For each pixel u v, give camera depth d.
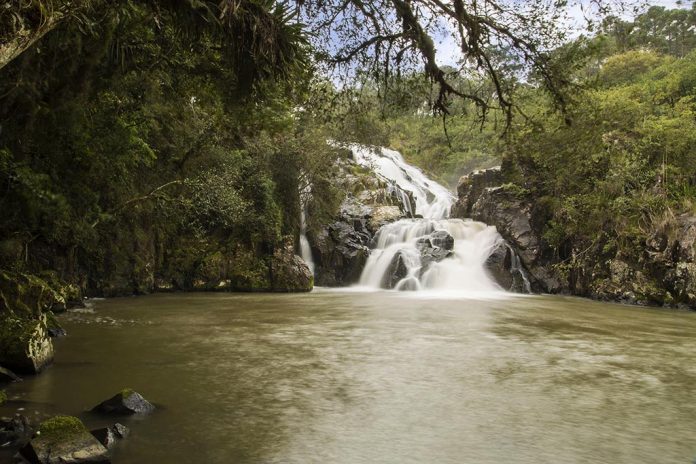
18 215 12.94
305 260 31.55
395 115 11.93
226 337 12.50
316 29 10.28
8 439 5.54
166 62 13.22
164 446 5.59
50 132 12.32
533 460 5.48
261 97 10.36
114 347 11.02
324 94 11.91
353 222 32.75
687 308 22.89
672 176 26.55
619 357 11.12
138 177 22.84
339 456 5.46
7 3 4.63
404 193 39.94
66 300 17.22
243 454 5.43
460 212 36.81
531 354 11.17
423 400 7.54
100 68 12.30
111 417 6.46
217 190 24.84
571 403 7.56
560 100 10.87
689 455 5.68
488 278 28.92
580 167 27.97
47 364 9.06
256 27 8.16
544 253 29.81
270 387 8.04
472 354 10.98
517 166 32.72
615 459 5.55
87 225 17.00
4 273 10.04
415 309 19.11
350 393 7.80
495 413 7.02
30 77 10.58
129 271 23.05
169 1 8.26
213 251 26.53
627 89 31.41
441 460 5.43
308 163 30.78
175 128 24.12
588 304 23.19
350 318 16.34
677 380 9.09
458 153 45.06
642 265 25.11
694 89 32.16
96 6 8.78
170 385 8.02
